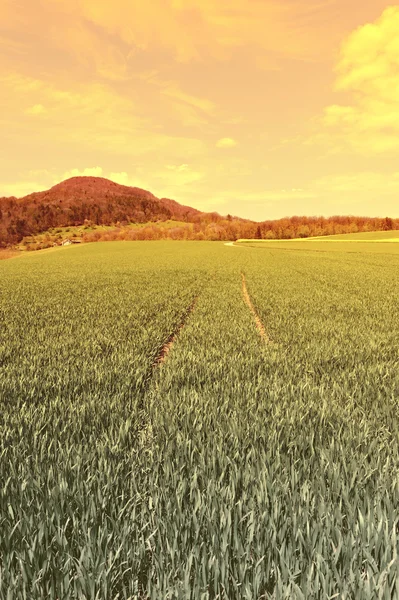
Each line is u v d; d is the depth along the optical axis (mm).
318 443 3779
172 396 5285
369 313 13539
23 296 18812
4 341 9312
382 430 4090
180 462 3404
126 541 2373
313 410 4625
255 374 6457
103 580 2086
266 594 2055
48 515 2633
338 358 7410
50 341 9258
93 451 3461
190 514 2574
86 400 5074
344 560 2225
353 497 2844
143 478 3193
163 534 2451
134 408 4719
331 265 42562
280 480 2990
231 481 2967
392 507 2658
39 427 4117
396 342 8969
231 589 2113
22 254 121000
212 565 2172
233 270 35656
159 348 8977
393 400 4906
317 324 11430
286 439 3828
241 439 3828
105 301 16719
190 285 23266
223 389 5566
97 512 2670
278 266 41062
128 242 141125
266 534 2357
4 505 2729
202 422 4281
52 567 2213
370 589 2006
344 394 5359
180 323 12219
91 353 8016
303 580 2092
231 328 10953
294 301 16641
